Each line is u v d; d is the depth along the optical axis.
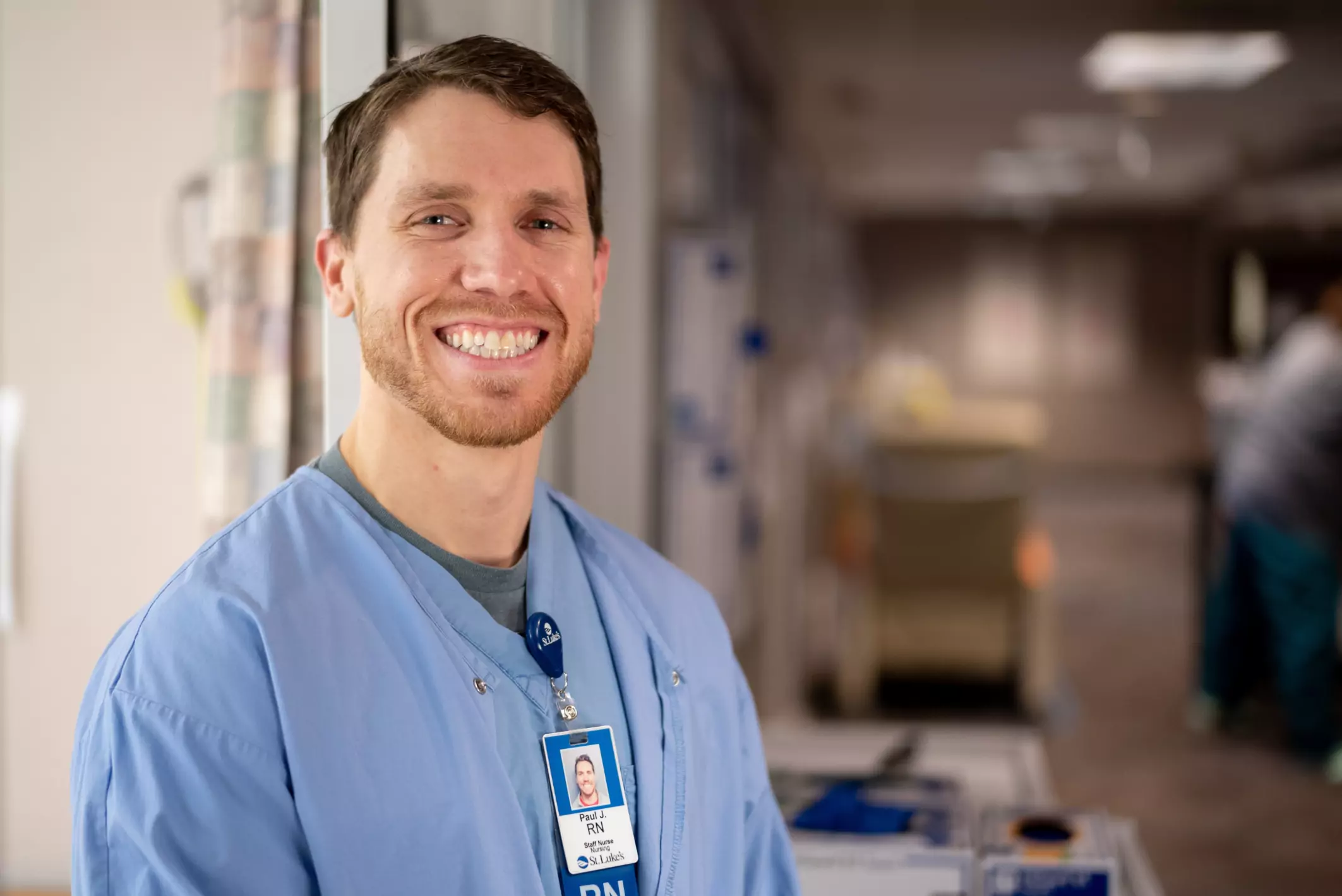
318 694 0.87
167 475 2.45
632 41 2.08
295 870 0.85
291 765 0.85
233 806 0.83
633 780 1.02
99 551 2.47
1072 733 4.47
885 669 4.91
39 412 2.46
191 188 2.41
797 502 5.05
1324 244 10.48
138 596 2.47
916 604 4.84
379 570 0.95
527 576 1.05
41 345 2.45
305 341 1.71
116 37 2.40
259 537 0.94
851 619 4.73
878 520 4.70
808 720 4.60
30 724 2.48
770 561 4.18
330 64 1.26
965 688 5.00
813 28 5.05
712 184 3.50
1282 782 3.93
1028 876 1.55
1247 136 8.27
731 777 1.12
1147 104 7.01
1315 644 4.11
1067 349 13.40
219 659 0.86
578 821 0.97
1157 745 4.32
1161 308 13.16
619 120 2.09
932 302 13.44
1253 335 10.98
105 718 0.85
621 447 2.13
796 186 6.23
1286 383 4.14
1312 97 6.80
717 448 2.65
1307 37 5.36
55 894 2.41
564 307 0.96
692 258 2.55
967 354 13.45
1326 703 4.11
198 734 0.83
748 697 1.19
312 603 0.91
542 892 0.91
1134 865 1.70
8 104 2.41
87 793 0.85
